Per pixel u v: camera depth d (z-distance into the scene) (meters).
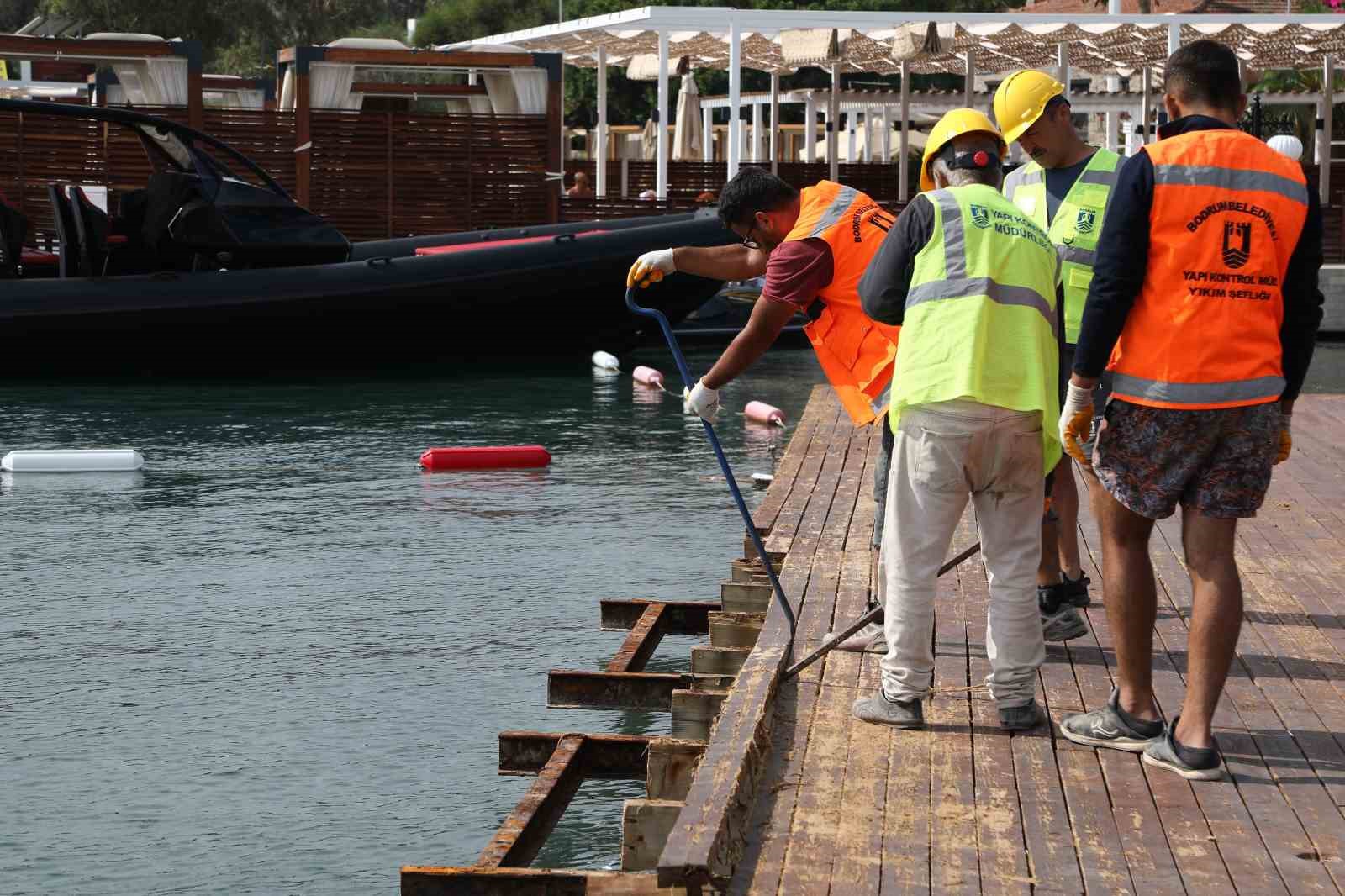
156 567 9.06
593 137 43.62
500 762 5.43
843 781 4.37
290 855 4.99
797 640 5.68
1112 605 4.57
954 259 4.61
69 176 22.30
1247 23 25.11
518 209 24.11
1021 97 5.85
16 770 5.74
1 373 17.91
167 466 12.62
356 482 11.89
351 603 8.22
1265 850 3.90
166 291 17.61
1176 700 5.03
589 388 17.77
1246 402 4.30
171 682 6.83
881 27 25.08
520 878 4.10
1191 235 4.29
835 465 9.79
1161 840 3.97
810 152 33.84
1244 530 7.73
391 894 4.70
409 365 19.61
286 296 17.89
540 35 28.03
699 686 6.01
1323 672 5.33
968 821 4.09
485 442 13.84
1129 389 4.39
